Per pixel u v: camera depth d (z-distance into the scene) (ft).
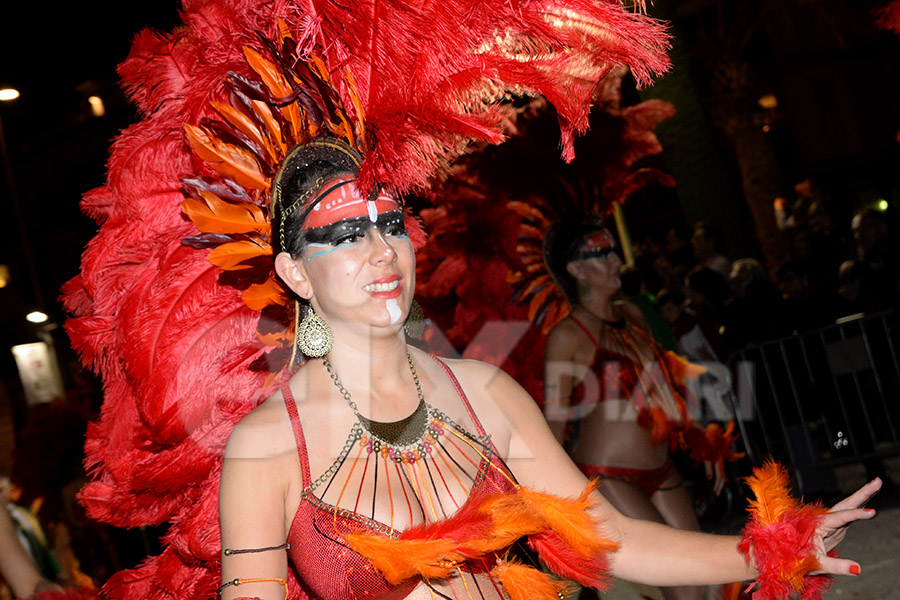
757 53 62.75
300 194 6.06
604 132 13.09
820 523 5.61
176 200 7.52
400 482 5.81
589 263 11.25
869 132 60.75
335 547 5.56
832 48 60.80
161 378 6.97
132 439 7.35
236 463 5.59
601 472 10.81
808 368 18.02
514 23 6.57
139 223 7.52
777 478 6.04
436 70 6.35
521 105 13.16
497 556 5.96
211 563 7.04
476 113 6.65
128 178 7.48
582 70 6.75
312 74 6.38
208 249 7.25
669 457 11.31
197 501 7.21
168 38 7.59
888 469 18.21
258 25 7.22
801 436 17.83
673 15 28.91
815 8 57.72
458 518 5.50
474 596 5.80
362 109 6.31
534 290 13.78
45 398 16.42
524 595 5.77
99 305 7.52
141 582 7.54
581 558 6.06
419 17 6.36
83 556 13.28
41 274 41.70
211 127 6.68
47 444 12.51
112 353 7.50
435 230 13.80
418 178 6.23
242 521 5.49
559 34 6.61
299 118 6.39
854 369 17.81
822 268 21.65
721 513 15.99
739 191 47.75
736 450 17.52
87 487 7.50
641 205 43.39
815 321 18.42
